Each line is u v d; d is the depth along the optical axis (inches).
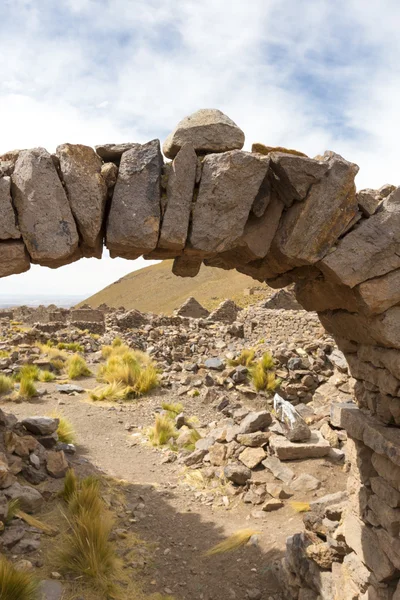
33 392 445.7
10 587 151.6
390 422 143.9
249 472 275.1
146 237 118.3
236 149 123.4
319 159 129.6
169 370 526.6
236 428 323.3
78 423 386.3
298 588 180.7
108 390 454.9
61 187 113.5
